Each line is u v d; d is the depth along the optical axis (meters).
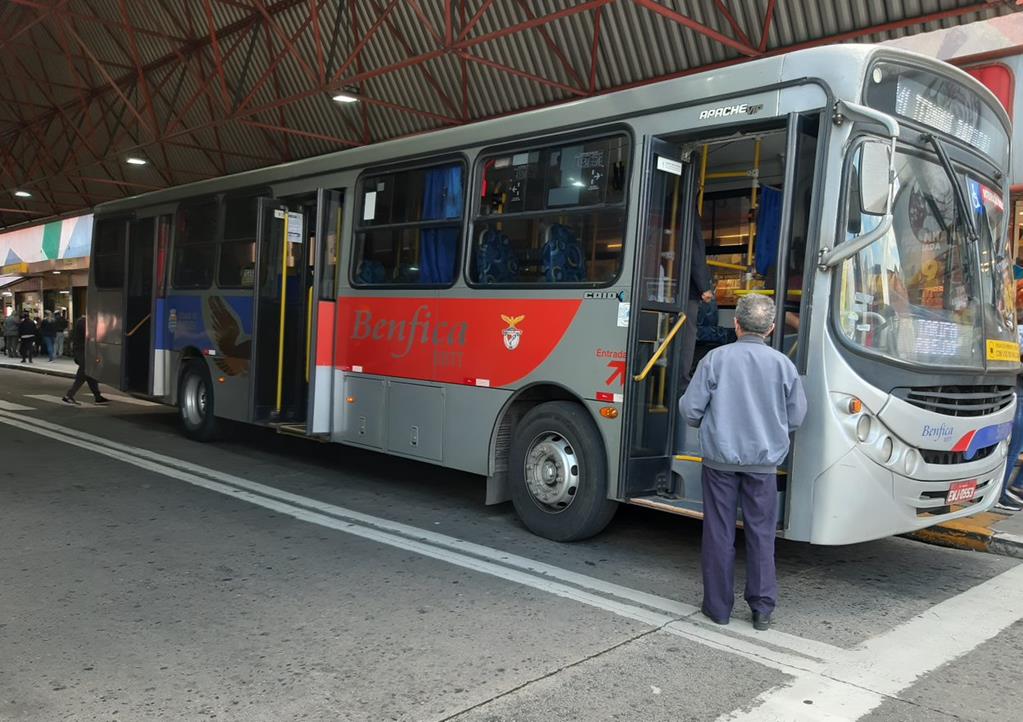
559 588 5.25
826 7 10.91
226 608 4.78
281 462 9.54
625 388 5.75
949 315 5.34
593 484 6.00
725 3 11.70
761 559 4.57
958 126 5.55
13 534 6.20
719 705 3.66
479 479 8.90
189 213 10.79
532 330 6.41
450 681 3.86
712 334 6.63
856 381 4.80
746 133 5.47
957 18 10.10
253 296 9.20
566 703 3.65
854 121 4.86
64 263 28.92
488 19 14.36
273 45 17.97
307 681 3.83
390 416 7.67
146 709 3.53
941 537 6.62
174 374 10.99
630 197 5.80
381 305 7.82
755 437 4.48
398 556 5.89
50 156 26.25
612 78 13.80
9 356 29.36
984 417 5.49
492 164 6.88
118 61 21.89
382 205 7.96
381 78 17.20
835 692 3.82
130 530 6.41
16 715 3.46
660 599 5.09
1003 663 4.22
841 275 4.86
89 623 4.50
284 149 21.50
